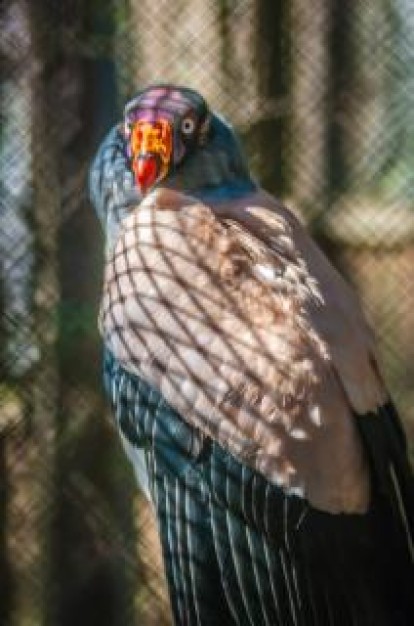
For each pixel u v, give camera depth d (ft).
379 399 25.00
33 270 35.42
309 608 24.26
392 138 39.81
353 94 39.58
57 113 35.50
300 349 24.43
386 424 24.93
